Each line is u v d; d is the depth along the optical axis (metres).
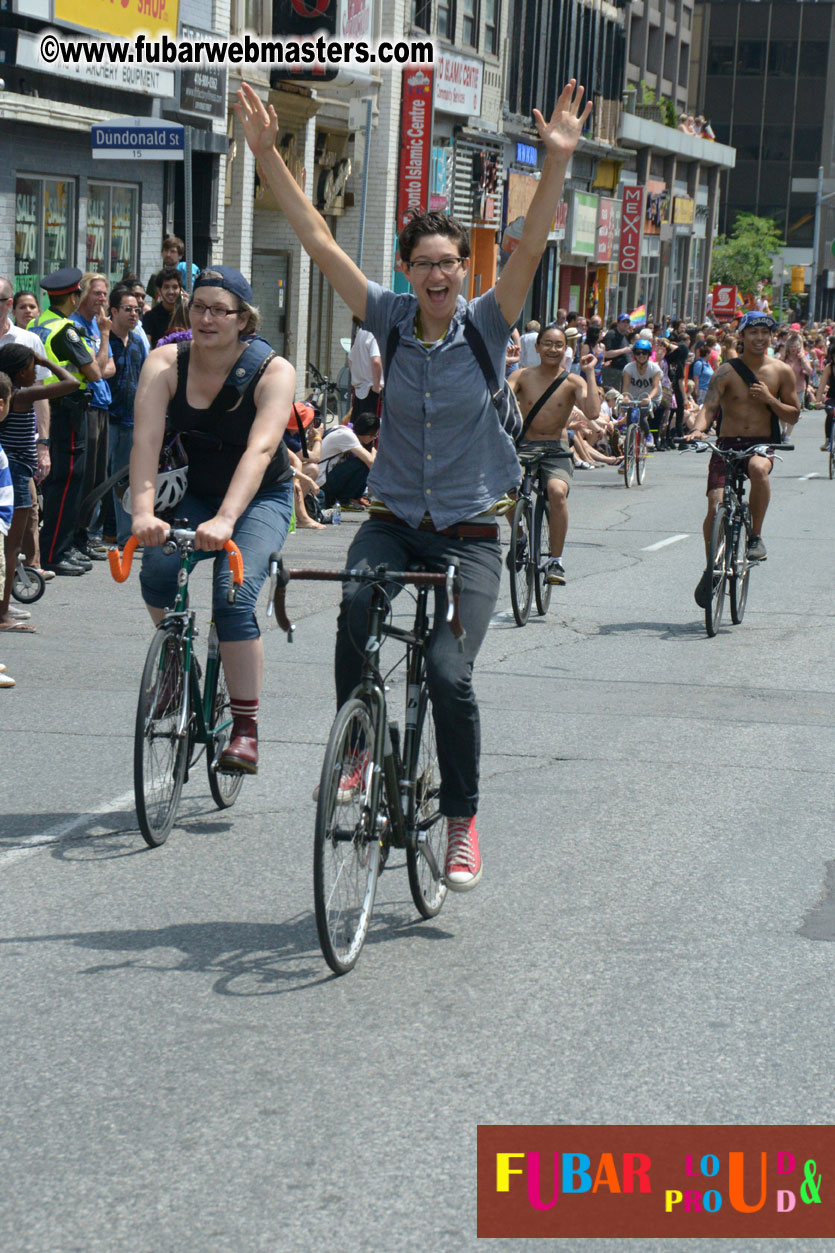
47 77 23.08
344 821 5.99
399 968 6.13
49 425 14.80
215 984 5.92
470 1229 4.32
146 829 7.45
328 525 20.03
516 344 32.41
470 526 6.38
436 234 6.13
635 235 65.06
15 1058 5.27
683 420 38.56
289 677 11.38
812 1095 5.15
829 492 28.72
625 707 10.79
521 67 48.91
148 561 7.83
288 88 31.89
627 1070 5.29
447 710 6.29
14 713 10.05
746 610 15.04
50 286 15.04
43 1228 4.27
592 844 7.77
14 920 6.55
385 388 6.35
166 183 27.00
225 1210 4.38
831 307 126.44
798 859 7.63
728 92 120.94
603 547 19.64
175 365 7.48
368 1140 4.77
